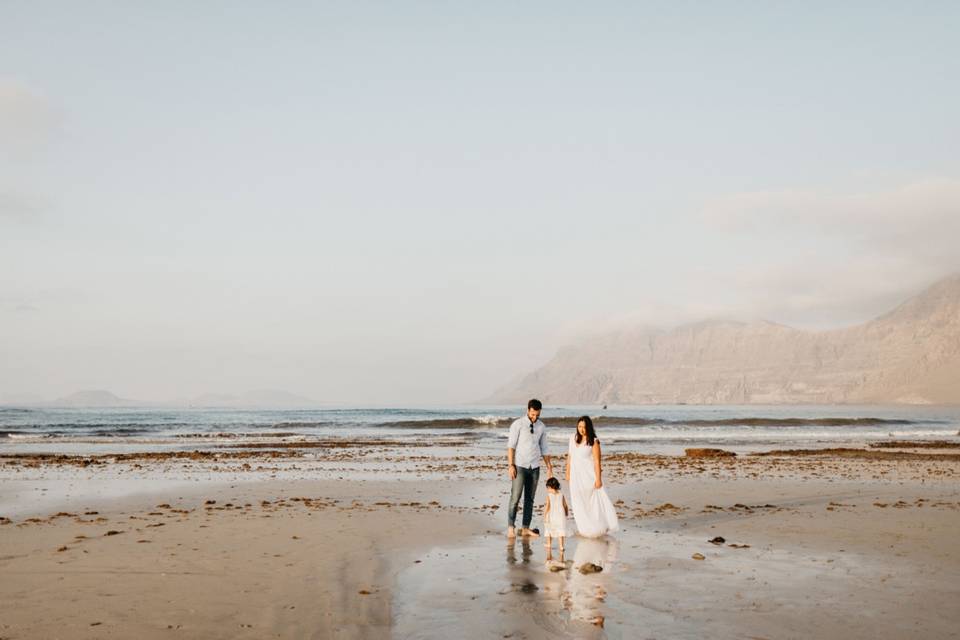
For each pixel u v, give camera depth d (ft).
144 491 51.55
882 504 45.14
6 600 21.22
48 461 80.74
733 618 20.39
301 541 31.35
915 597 22.67
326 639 18.34
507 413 323.57
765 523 37.52
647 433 160.76
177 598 21.71
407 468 73.00
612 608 21.42
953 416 376.89
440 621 20.04
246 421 225.97
